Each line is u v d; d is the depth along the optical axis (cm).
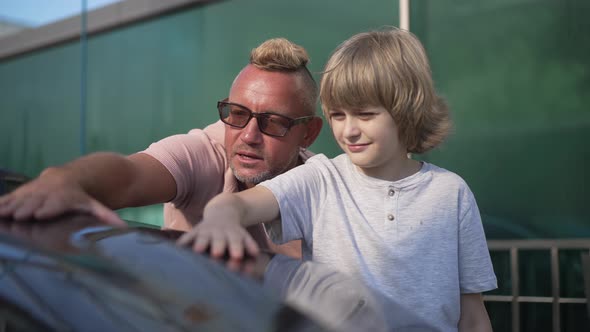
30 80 434
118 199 114
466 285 124
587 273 216
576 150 279
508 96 293
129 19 384
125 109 384
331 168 129
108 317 45
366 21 309
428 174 126
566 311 272
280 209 115
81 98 406
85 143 403
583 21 280
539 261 280
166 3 366
